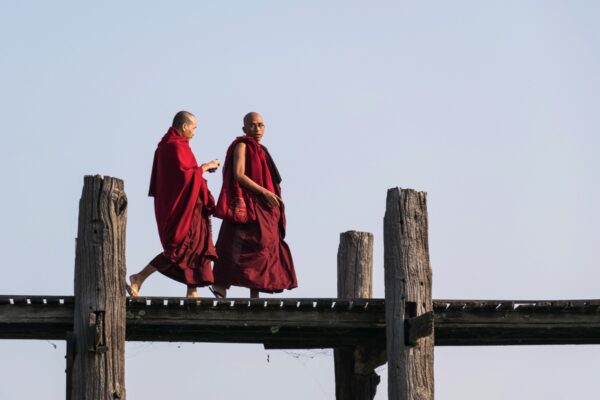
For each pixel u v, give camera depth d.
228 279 26.73
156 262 26.00
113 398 23.84
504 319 25.30
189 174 26.33
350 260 29.28
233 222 26.92
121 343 24.11
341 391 28.38
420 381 24.77
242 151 27.31
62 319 24.33
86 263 24.23
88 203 24.45
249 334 25.66
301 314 24.94
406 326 24.89
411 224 25.39
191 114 27.05
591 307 25.14
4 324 24.28
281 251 27.28
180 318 24.53
